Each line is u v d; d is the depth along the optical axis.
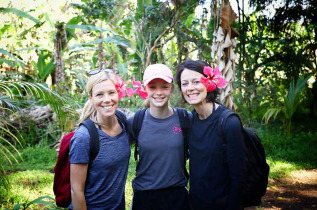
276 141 6.62
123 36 7.79
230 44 4.71
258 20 8.87
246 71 8.47
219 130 1.71
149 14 7.26
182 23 7.79
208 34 8.09
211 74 1.77
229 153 1.66
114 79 1.74
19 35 9.05
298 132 8.11
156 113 1.94
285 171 4.94
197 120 1.87
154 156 1.89
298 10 8.76
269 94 8.64
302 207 3.60
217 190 1.73
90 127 1.67
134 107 7.38
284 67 9.52
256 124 8.24
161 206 1.90
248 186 1.72
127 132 1.96
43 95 2.96
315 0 8.57
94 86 1.70
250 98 8.91
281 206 3.64
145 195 1.93
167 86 1.89
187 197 1.99
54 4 10.22
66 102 3.21
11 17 9.14
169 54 10.73
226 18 4.63
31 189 3.74
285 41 9.30
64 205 1.79
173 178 1.91
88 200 1.71
